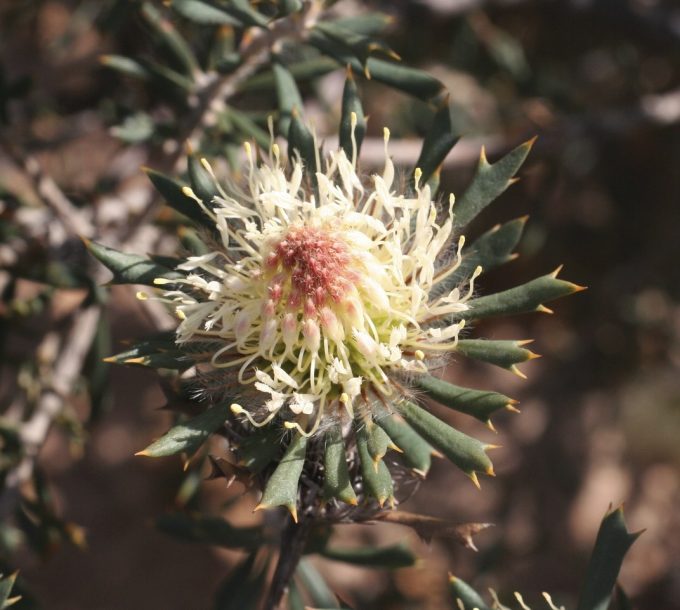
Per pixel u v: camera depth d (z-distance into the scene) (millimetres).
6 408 371
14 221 325
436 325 249
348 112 256
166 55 317
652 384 677
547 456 607
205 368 252
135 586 670
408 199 254
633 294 539
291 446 240
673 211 536
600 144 494
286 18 288
